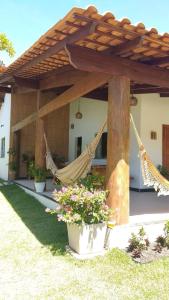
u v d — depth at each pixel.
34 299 3.28
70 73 6.38
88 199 4.31
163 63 4.85
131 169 9.03
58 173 6.80
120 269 3.95
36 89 8.10
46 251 4.54
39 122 8.13
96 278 3.73
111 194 4.61
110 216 4.52
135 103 8.50
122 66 4.68
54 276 3.78
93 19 3.58
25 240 5.05
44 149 8.23
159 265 4.07
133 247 4.45
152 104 8.99
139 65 4.86
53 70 6.80
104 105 10.10
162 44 4.18
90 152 5.34
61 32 4.15
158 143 9.11
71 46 4.34
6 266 4.09
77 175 5.67
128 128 4.66
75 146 11.73
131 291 3.45
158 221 5.07
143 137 8.77
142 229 4.54
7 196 8.95
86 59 4.43
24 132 11.32
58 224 5.79
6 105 12.02
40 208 7.21
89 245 4.34
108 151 4.68
